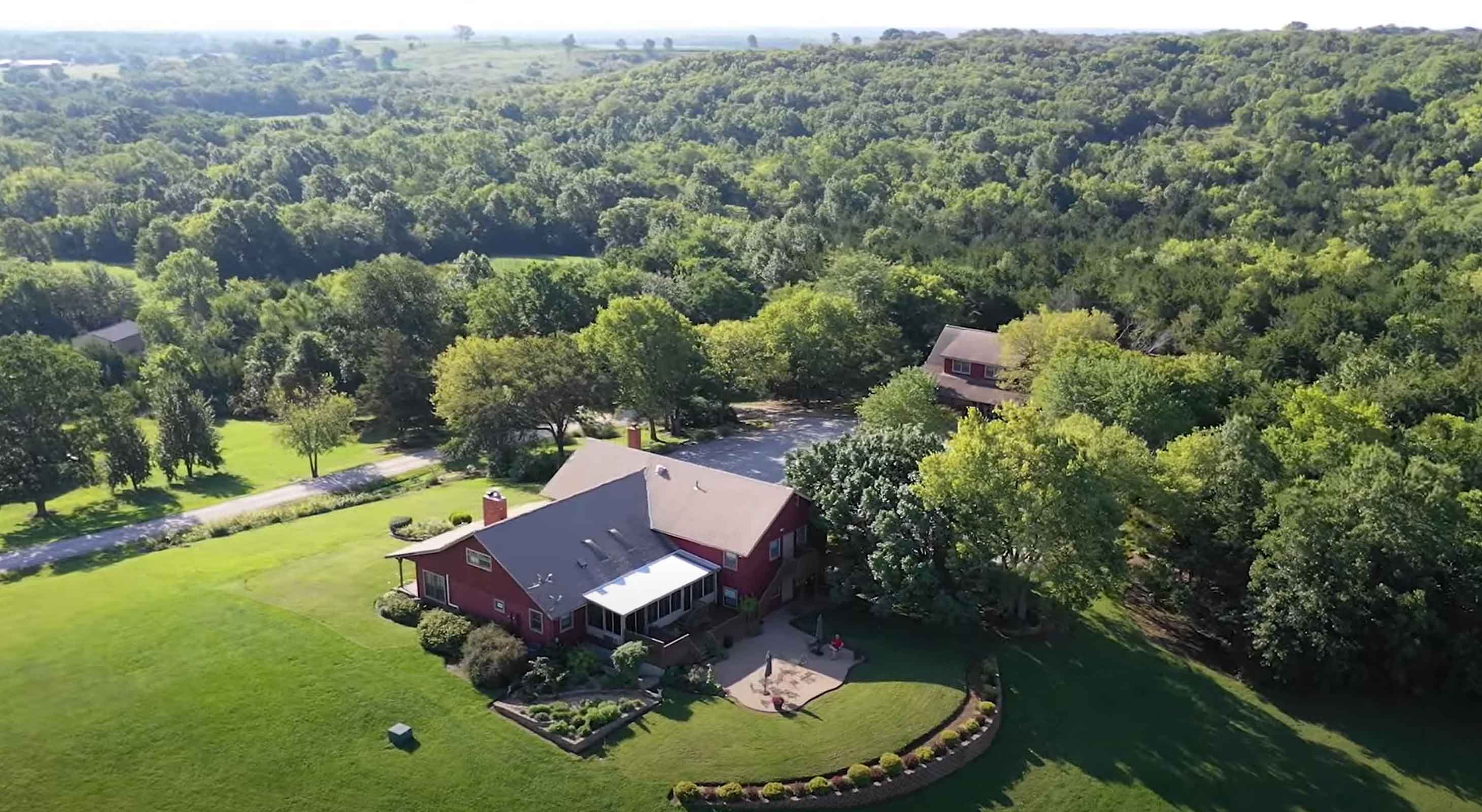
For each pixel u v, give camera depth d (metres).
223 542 60.59
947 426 72.38
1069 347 73.75
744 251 128.75
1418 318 88.19
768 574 50.62
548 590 44.81
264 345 105.75
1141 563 59.22
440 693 41.81
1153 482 52.38
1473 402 71.25
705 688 43.50
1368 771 44.81
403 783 36.94
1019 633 50.88
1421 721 48.50
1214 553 53.78
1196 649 53.38
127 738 38.09
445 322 100.69
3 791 35.25
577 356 78.44
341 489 75.88
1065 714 45.56
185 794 35.75
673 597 48.19
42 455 70.94
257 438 94.06
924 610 48.06
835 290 101.56
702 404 83.88
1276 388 73.56
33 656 43.44
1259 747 45.62
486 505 50.22
